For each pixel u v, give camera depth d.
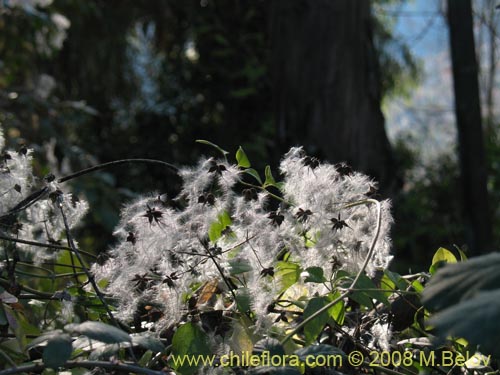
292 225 1.29
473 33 4.21
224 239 1.31
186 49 9.16
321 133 4.19
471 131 4.21
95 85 8.16
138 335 1.19
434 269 1.37
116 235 1.40
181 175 1.33
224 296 1.33
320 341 1.33
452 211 8.47
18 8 5.14
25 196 1.42
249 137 8.14
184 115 8.98
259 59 8.34
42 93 5.15
